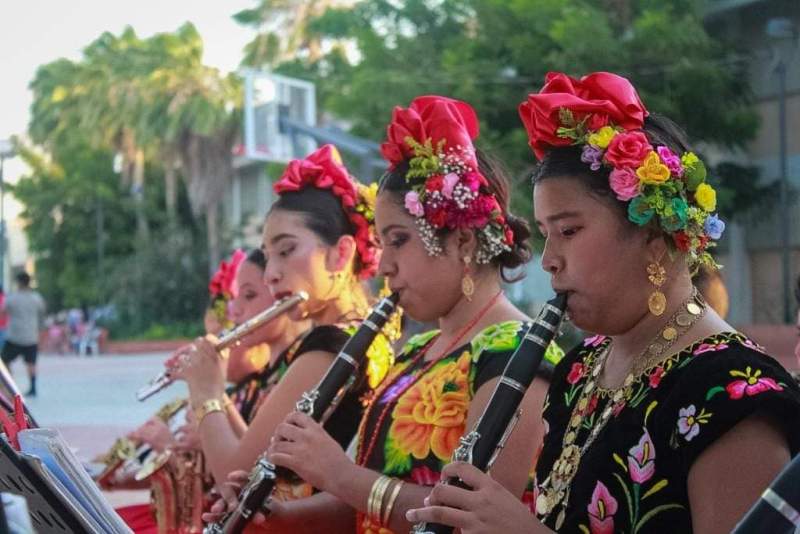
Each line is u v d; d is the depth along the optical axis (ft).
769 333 51.11
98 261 137.28
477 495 6.12
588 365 6.79
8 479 5.97
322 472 8.26
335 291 10.95
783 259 57.06
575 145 6.45
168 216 130.72
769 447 5.55
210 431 10.93
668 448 5.83
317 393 8.93
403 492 8.00
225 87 122.01
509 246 8.75
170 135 120.16
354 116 55.93
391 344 10.59
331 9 86.28
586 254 6.29
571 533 6.11
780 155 56.90
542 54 52.80
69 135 138.92
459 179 8.55
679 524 5.80
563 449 6.52
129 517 13.56
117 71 127.85
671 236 6.30
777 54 55.98
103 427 40.60
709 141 53.31
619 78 6.63
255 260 13.50
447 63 53.67
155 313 118.62
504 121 53.16
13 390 7.73
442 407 8.24
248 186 137.28
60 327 118.83
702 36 51.42
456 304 8.70
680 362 6.02
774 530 4.39
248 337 12.30
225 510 9.15
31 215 141.69
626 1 54.90
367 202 11.08
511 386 6.67
